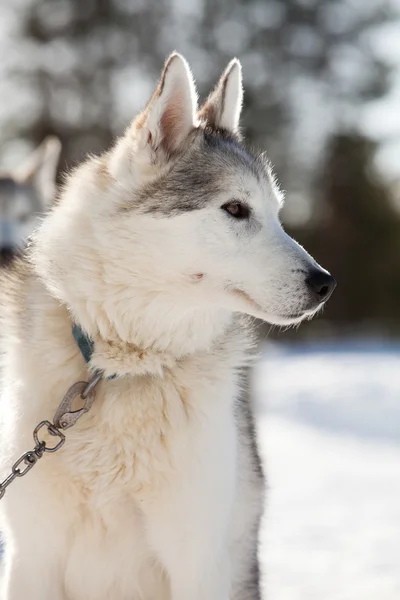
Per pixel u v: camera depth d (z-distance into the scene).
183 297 3.54
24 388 3.50
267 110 28.52
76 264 3.49
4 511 3.49
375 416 11.50
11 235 7.97
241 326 3.92
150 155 3.60
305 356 19.75
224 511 3.52
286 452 9.58
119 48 29.16
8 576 3.54
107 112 28.59
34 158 9.71
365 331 29.67
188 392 3.52
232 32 29.53
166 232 3.51
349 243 30.12
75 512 3.45
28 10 29.05
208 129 3.98
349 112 30.06
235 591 4.05
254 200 3.74
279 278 3.65
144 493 3.46
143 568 3.65
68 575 3.59
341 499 7.36
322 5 29.83
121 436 3.43
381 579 5.25
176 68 3.65
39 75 28.34
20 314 3.65
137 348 3.52
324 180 29.97
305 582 5.25
